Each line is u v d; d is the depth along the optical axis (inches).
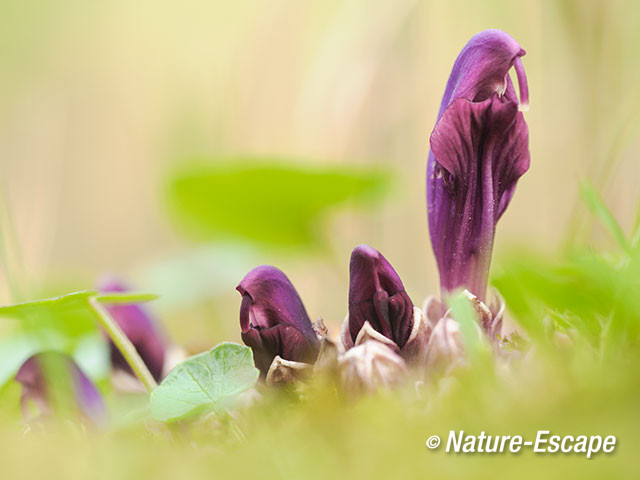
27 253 33.4
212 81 48.8
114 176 51.4
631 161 27.4
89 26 54.9
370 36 37.0
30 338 19.0
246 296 16.6
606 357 15.8
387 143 37.4
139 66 52.1
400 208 37.4
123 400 19.1
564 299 16.5
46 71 53.7
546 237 31.4
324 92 37.1
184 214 25.2
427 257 37.8
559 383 15.4
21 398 17.3
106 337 19.2
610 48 30.4
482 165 17.0
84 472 15.8
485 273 17.1
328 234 25.7
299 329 16.6
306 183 22.7
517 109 16.8
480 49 16.8
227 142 40.5
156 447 16.2
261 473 15.6
